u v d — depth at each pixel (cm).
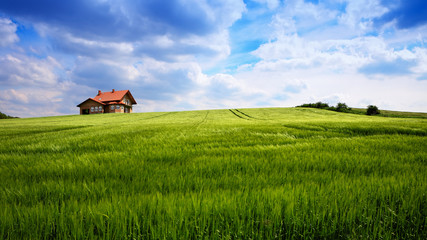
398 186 224
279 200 189
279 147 511
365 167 327
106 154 432
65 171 308
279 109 6544
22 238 152
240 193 210
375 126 991
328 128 1029
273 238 159
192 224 162
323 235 166
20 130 1326
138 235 153
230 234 162
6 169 321
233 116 4600
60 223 159
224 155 416
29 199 207
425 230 168
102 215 165
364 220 174
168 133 910
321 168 326
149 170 309
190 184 253
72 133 982
